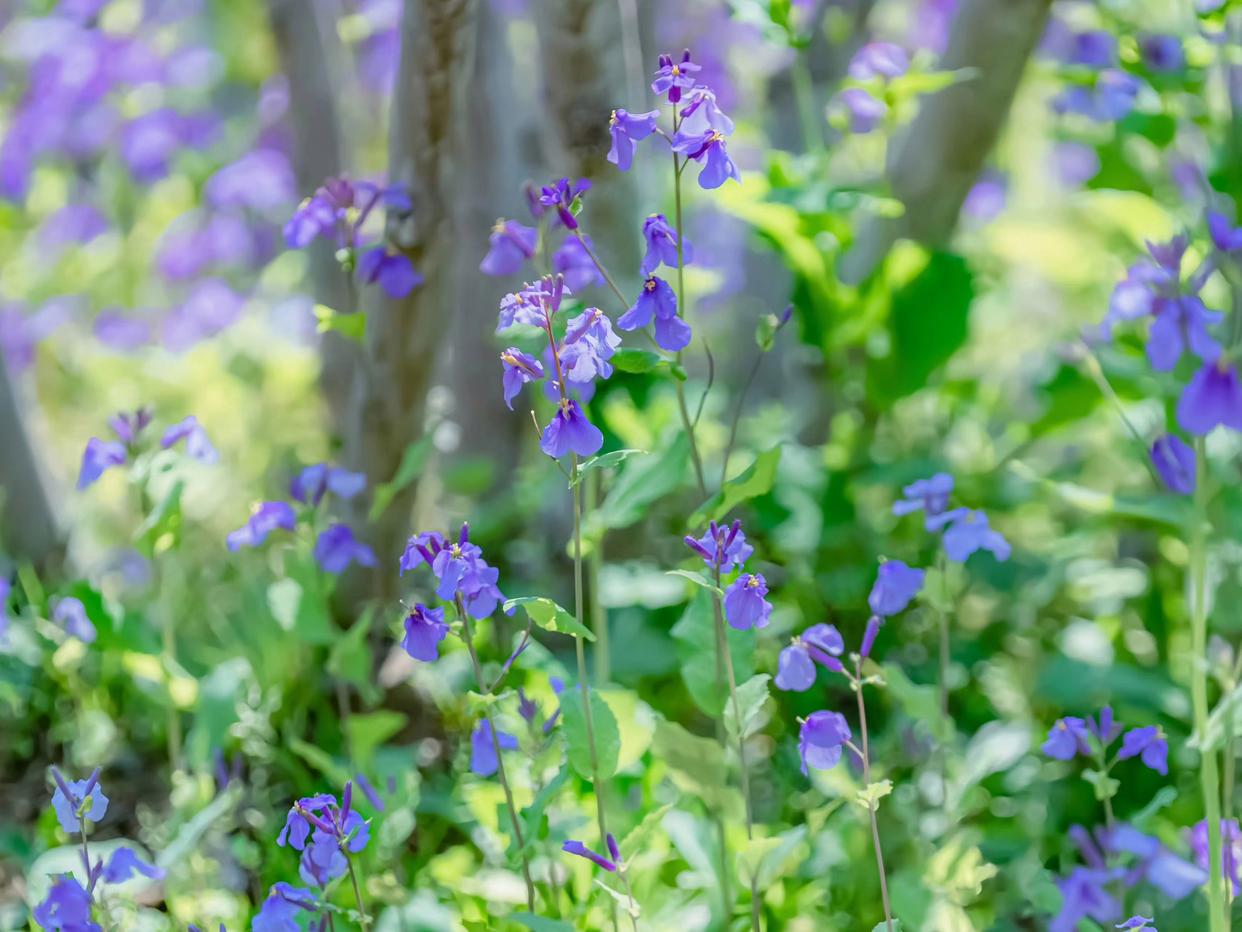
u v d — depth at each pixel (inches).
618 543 143.6
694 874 91.9
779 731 129.4
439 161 117.1
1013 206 199.2
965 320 146.9
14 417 154.4
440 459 163.5
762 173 142.3
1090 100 144.6
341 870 82.0
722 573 78.0
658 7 170.7
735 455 157.6
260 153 208.4
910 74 131.8
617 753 82.4
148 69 225.0
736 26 207.6
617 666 133.7
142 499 104.8
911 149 150.6
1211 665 82.5
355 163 178.5
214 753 109.8
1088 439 171.9
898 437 162.9
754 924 82.5
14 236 223.5
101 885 90.4
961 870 86.4
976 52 140.5
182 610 151.9
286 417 188.5
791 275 180.7
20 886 112.7
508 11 167.5
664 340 78.8
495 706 87.0
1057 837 115.0
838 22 162.4
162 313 216.7
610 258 128.5
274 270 219.0
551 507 149.2
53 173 225.9
